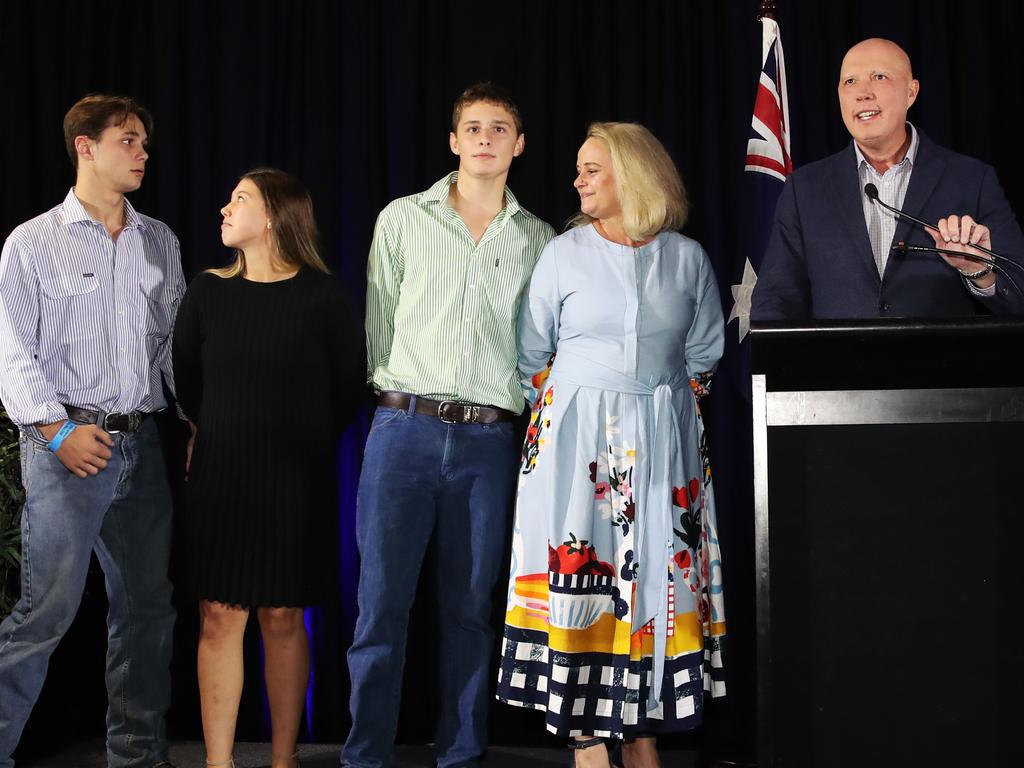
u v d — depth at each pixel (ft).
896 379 4.89
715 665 8.25
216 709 8.43
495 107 8.84
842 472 4.93
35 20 10.85
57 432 8.35
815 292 7.93
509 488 8.75
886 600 4.88
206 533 8.35
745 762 9.32
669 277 8.27
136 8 10.87
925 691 4.84
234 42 10.73
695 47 10.52
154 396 9.05
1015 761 4.77
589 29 10.58
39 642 8.43
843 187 8.03
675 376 8.30
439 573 8.83
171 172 10.67
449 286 8.72
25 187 10.80
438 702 10.26
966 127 10.13
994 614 4.81
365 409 10.48
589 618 7.86
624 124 8.52
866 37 10.28
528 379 8.84
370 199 10.57
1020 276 6.35
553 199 10.47
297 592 8.30
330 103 10.66
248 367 8.38
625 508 7.93
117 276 8.93
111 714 8.96
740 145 10.26
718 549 8.43
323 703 10.41
